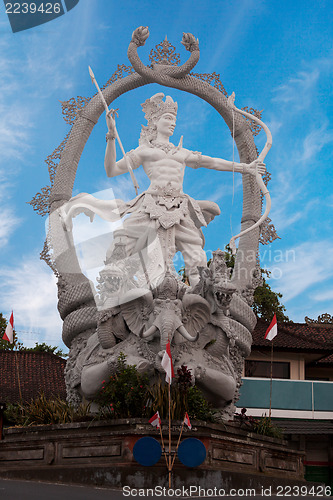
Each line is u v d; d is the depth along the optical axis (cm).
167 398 1095
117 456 1011
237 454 1111
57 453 1078
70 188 1486
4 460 1155
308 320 2427
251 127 1609
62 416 1189
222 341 1228
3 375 1936
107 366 1177
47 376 1977
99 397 1181
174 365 1183
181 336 1196
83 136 1531
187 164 1455
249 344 1380
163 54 1611
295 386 1872
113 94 1570
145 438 963
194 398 1119
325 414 1858
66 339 1380
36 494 816
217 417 1158
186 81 1580
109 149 1366
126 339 1226
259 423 1276
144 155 1423
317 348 2067
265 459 1171
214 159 1449
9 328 1337
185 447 975
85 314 1326
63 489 909
